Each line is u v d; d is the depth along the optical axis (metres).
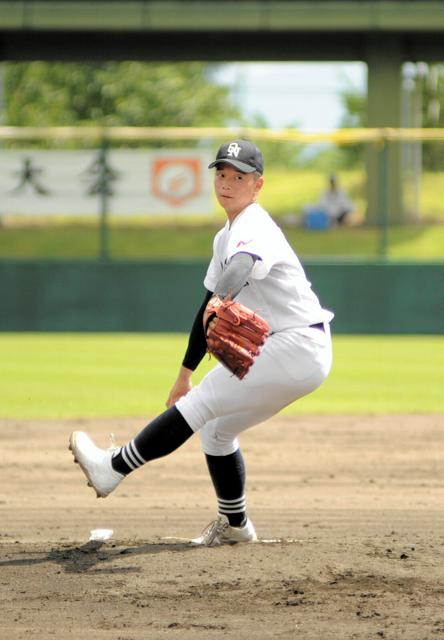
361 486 24.98
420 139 72.69
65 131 66.06
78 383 44.28
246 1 74.44
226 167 15.98
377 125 79.06
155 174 66.69
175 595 15.03
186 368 17.06
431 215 73.06
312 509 22.17
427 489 24.64
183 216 72.94
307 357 16.16
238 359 15.35
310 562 16.70
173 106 140.25
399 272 63.94
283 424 34.78
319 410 38.00
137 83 140.88
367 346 60.22
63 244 72.69
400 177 72.62
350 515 21.50
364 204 74.75
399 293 64.00
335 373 48.50
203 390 16.31
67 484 25.16
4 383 44.25
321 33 78.12
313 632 13.47
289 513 21.69
